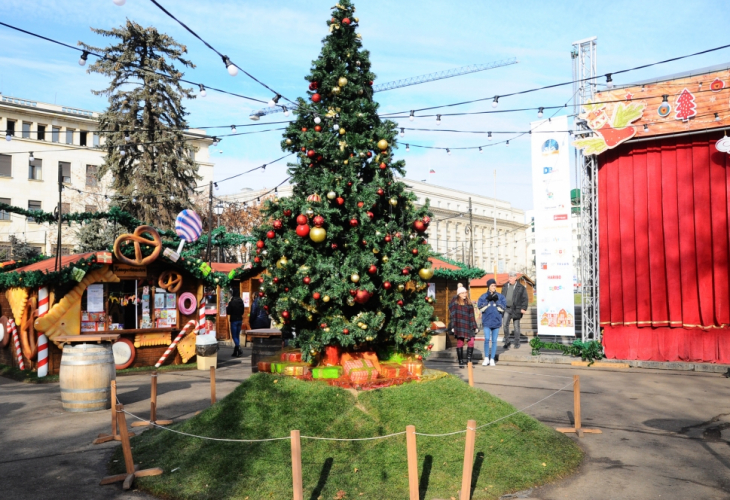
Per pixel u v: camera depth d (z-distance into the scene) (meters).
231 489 5.07
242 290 21.94
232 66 7.59
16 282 12.79
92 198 49.91
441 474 5.27
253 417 6.26
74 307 12.71
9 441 7.18
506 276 35.66
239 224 43.59
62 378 8.89
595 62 14.30
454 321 13.81
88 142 54.00
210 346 13.83
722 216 12.68
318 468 5.31
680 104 13.05
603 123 13.95
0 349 14.76
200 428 6.33
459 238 85.31
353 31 7.64
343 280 6.60
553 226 14.97
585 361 14.00
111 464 6.11
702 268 12.90
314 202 6.62
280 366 7.05
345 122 7.36
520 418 6.59
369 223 6.92
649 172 13.66
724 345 12.64
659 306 13.45
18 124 50.47
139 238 13.33
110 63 27.70
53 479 5.75
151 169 28.48
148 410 8.88
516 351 16.67
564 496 5.13
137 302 13.88
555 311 14.93
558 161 14.86
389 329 7.10
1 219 48.53
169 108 29.02
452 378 7.21
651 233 13.59
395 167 7.58
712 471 5.83
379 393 6.40
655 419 8.08
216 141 13.25
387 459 5.47
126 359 13.49
